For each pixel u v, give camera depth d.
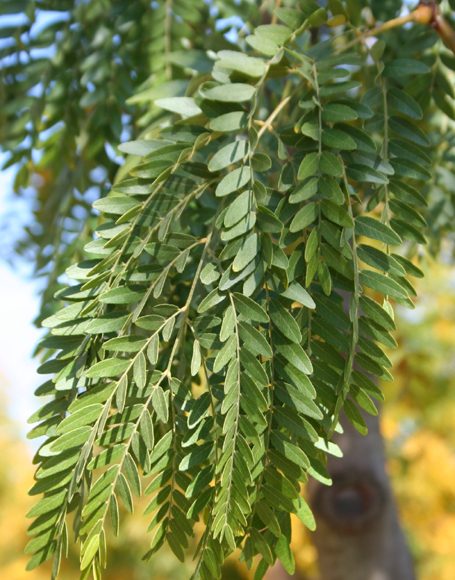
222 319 0.51
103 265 0.51
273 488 0.51
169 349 0.56
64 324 0.52
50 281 0.81
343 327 0.52
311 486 1.06
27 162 0.91
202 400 0.51
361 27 0.71
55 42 0.88
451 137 0.83
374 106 0.62
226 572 2.48
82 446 0.51
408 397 1.75
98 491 0.51
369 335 0.52
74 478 0.50
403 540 1.10
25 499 3.43
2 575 3.19
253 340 0.49
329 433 0.51
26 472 3.56
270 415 0.51
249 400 0.49
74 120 0.89
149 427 0.51
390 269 0.52
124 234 0.52
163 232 0.52
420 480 2.53
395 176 0.59
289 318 0.50
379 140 0.70
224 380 0.52
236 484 0.50
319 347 0.52
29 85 0.88
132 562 2.55
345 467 1.04
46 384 0.53
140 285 0.52
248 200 0.51
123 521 2.47
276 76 0.58
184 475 0.53
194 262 0.56
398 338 1.61
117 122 0.85
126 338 0.51
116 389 0.50
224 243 0.55
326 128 0.53
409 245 0.96
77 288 0.54
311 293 0.52
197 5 0.84
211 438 0.52
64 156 0.90
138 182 0.54
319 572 1.08
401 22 0.66
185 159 0.54
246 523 0.50
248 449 0.49
